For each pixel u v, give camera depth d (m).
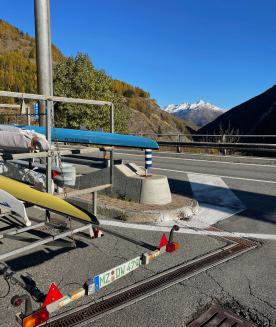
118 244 5.35
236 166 14.72
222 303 3.82
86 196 7.58
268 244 5.54
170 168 14.02
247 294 4.02
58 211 4.16
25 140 5.64
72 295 3.36
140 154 19.69
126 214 6.53
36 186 5.62
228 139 21.23
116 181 7.48
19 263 4.64
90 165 11.92
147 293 3.96
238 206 7.86
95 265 4.63
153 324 3.41
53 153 5.62
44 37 9.12
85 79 20.25
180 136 23.89
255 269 4.64
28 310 3.02
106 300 3.79
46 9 9.06
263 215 7.15
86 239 5.47
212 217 6.97
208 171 13.19
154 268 4.59
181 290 4.06
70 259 4.80
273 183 10.64
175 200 7.52
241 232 6.08
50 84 9.38
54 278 4.26
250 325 3.47
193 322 3.47
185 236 5.80
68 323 3.38
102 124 20.81
